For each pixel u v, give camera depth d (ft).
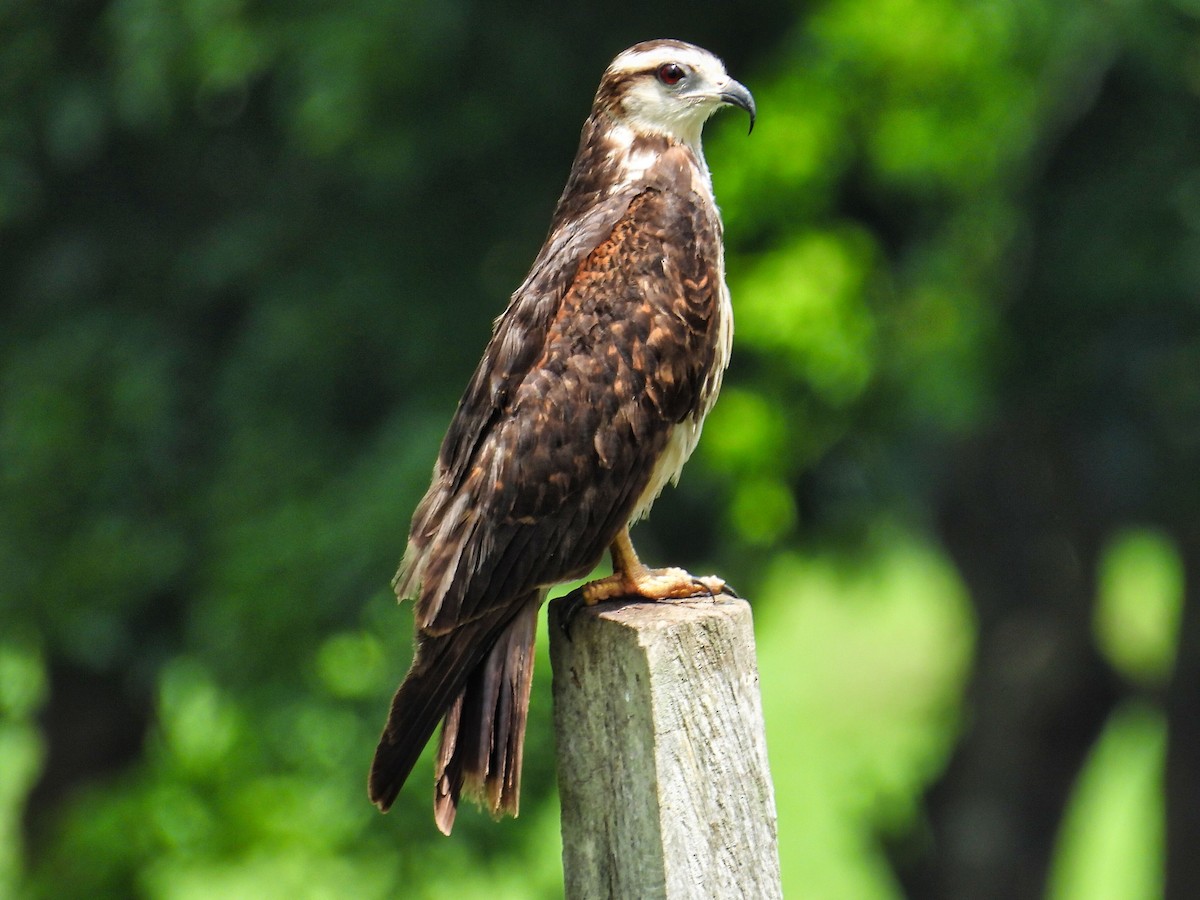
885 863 63.93
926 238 45.75
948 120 41.65
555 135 47.52
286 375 47.14
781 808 79.36
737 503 43.91
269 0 44.01
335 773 43.62
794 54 42.50
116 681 51.98
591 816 17.12
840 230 43.21
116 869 45.47
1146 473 52.44
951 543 61.00
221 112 48.19
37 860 51.47
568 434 20.77
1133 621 93.20
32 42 46.62
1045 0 42.88
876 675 98.32
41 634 47.96
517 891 53.62
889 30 40.83
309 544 43.01
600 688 16.97
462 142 44.98
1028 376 51.08
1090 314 49.98
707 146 43.88
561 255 22.21
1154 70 48.06
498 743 18.71
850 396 43.09
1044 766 60.23
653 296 21.86
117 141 49.34
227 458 47.16
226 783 44.68
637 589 20.45
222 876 47.24
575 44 46.11
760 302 41.60
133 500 47.88
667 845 16.55
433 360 46.34
